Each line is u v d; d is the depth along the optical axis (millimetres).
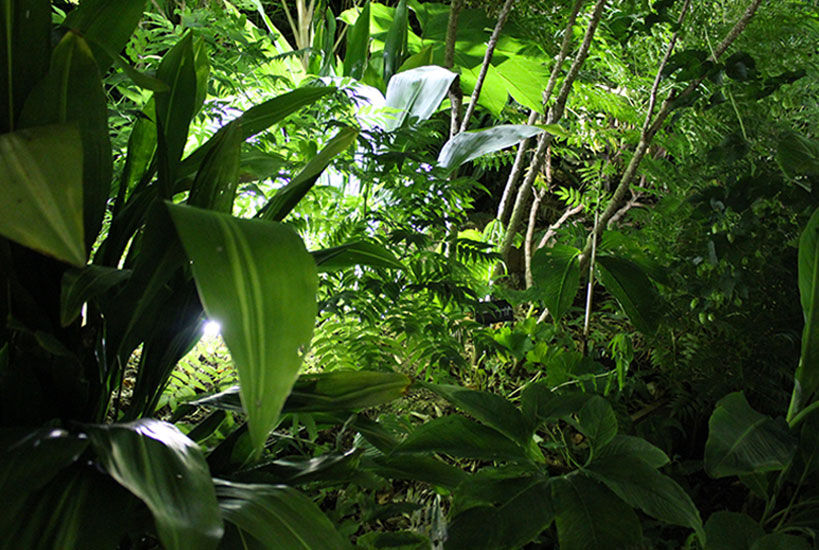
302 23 2877
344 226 1482
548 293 1763
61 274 858
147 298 793
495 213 3004
